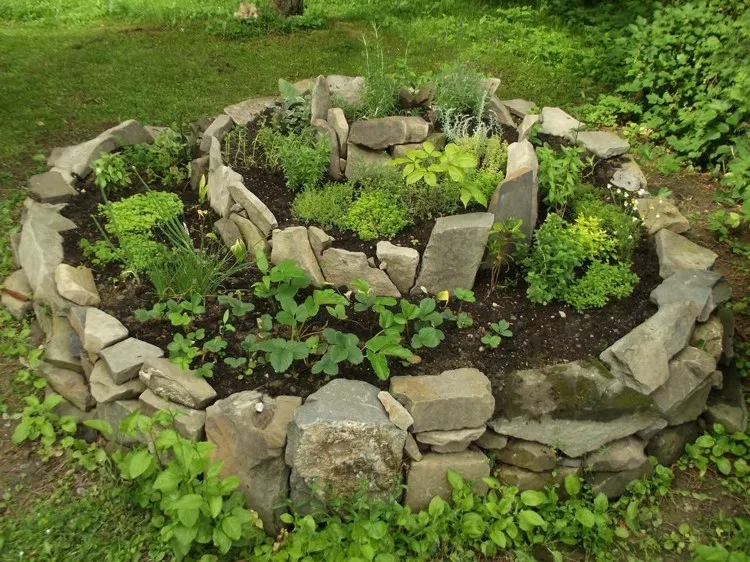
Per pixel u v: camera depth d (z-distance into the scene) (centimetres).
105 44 772
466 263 360
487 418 305
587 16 882
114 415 324
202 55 751
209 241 411
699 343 354
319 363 312
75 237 416
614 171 473
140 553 286
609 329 356
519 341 346
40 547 286
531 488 316
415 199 402
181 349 330
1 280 420
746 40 520
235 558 285
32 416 340
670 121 580
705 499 326
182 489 272
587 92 676
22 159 538
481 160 425
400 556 288
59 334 363
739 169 459
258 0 950
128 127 506
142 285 379
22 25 866
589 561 300
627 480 322
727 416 347
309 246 373
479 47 782
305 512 297
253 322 352
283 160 425
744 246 455
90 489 311
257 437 288
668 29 592
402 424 291
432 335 324
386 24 881
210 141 475
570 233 382
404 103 469
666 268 392
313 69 730
